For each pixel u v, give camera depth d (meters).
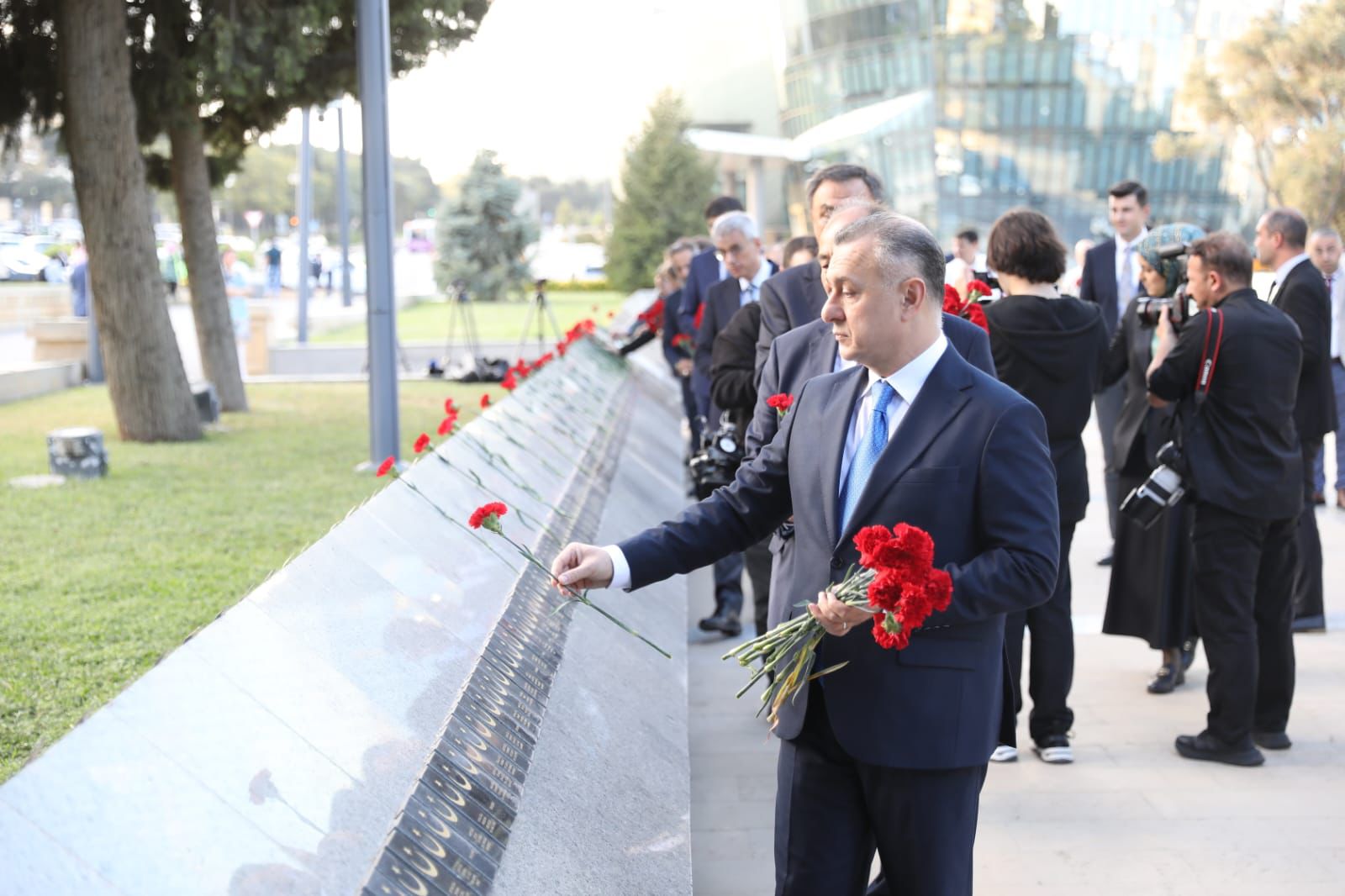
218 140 13.83
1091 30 37.66
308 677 2.57
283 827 2.12
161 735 2.12
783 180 48.97
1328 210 30.78
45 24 11.43
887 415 2.54
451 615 3.34
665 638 4.97
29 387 15.13
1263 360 4.56
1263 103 31.80
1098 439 13.88
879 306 2.45
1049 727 4.87
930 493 2.45
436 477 4.29
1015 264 4.50
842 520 2.56
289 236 88.88
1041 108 39.34
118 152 10.84
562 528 4.97
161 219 63.53
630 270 45.53
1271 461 4.62
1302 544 6.54
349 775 2.37
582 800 3.06
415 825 2.37
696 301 8.30
